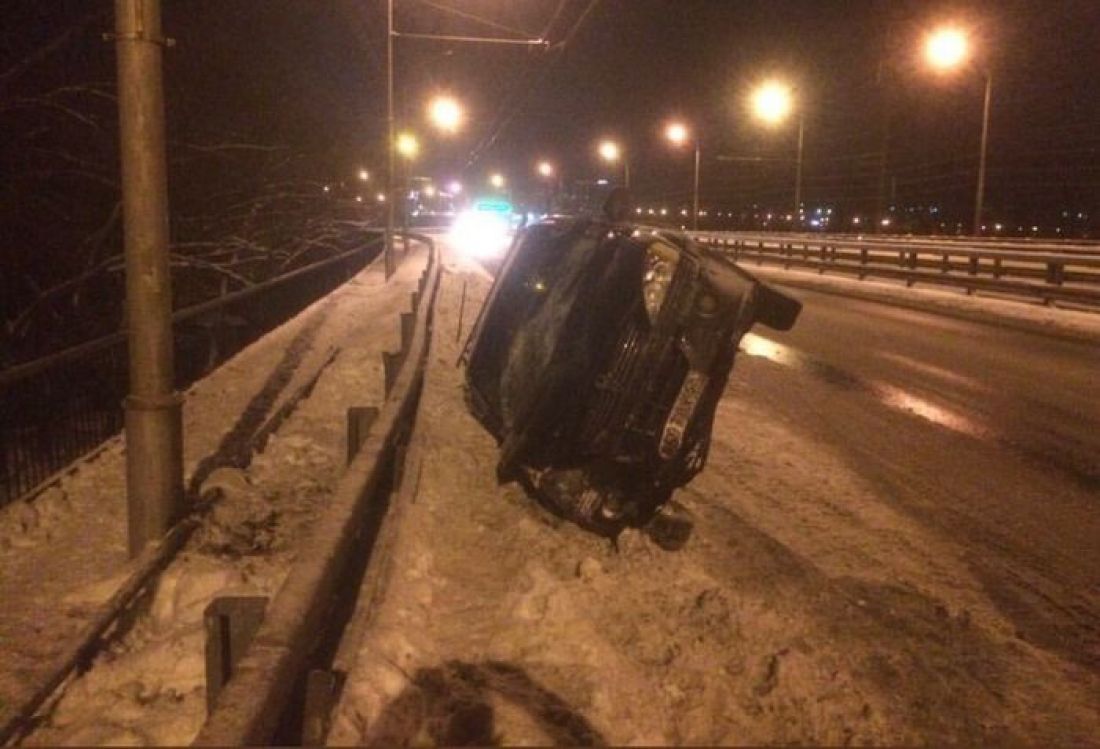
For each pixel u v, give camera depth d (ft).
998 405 39.32
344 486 18.70
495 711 14.07
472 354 27.55
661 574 19.84
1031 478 28.66
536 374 23.34
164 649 16.87
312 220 90.27
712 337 21.21
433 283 64.69
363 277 107.24
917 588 20.29
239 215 73.97
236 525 23.48
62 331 56.24
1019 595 20.15
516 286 27.55
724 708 14.71
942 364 49.57
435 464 27.35
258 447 30.58
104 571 21.48
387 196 99.09
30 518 24.67
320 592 14.11
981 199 121.60
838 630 18.01
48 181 56.70
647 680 15.35
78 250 57.36
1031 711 15.44
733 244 149.28
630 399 21.25
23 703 15.10
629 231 23.44
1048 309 73.10
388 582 18.56
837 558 21.79
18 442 27.50
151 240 21.48
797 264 123.13
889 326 65.51
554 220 28.78
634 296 21.40
